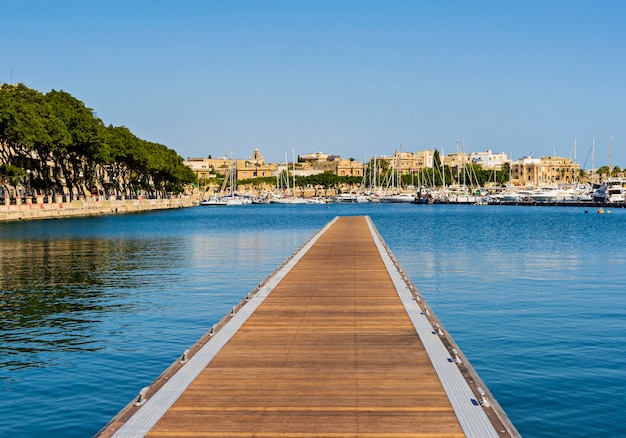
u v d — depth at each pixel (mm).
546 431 16141
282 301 25531
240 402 14039
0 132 107188
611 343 24328
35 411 17547
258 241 74250
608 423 16578
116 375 20531
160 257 55969
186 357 17031
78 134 128875
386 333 20078
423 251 61594
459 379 15383
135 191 195750
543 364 21484
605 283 40062
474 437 12180
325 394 14508
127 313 30422
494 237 80375
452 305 32500
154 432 12484
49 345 24297
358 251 44875
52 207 125250
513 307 31875
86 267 48688
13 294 36031
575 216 143000
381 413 13398
